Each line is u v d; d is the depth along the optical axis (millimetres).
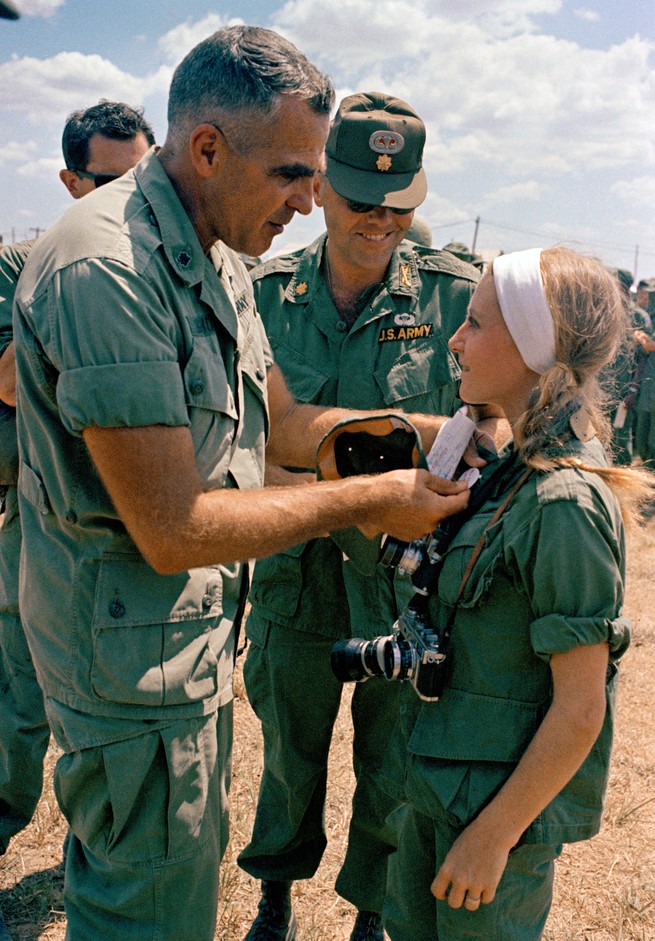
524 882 1744
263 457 2086
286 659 2576
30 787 2803
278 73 1644
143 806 1808
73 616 1776
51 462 1751
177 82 1744
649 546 6918
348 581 2473
